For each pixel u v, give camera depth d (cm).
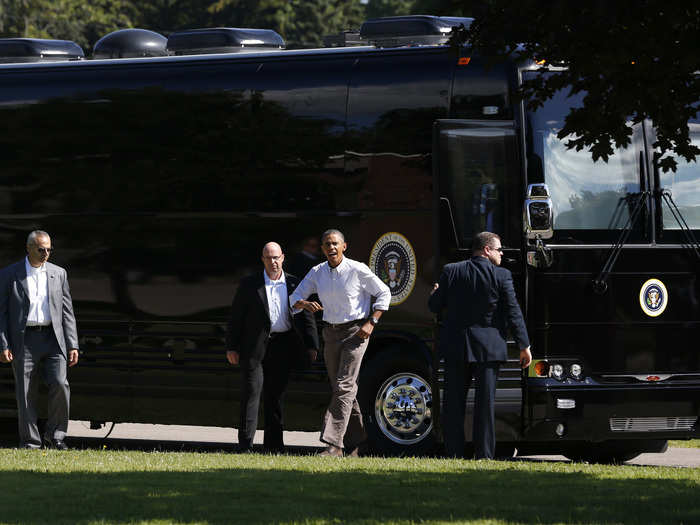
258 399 5169
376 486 3716
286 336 5191
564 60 3819
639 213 5147
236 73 5675
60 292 5384
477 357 4631
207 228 5669
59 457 4650
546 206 4978
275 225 5528
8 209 6047
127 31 6219
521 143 5078
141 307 5788
